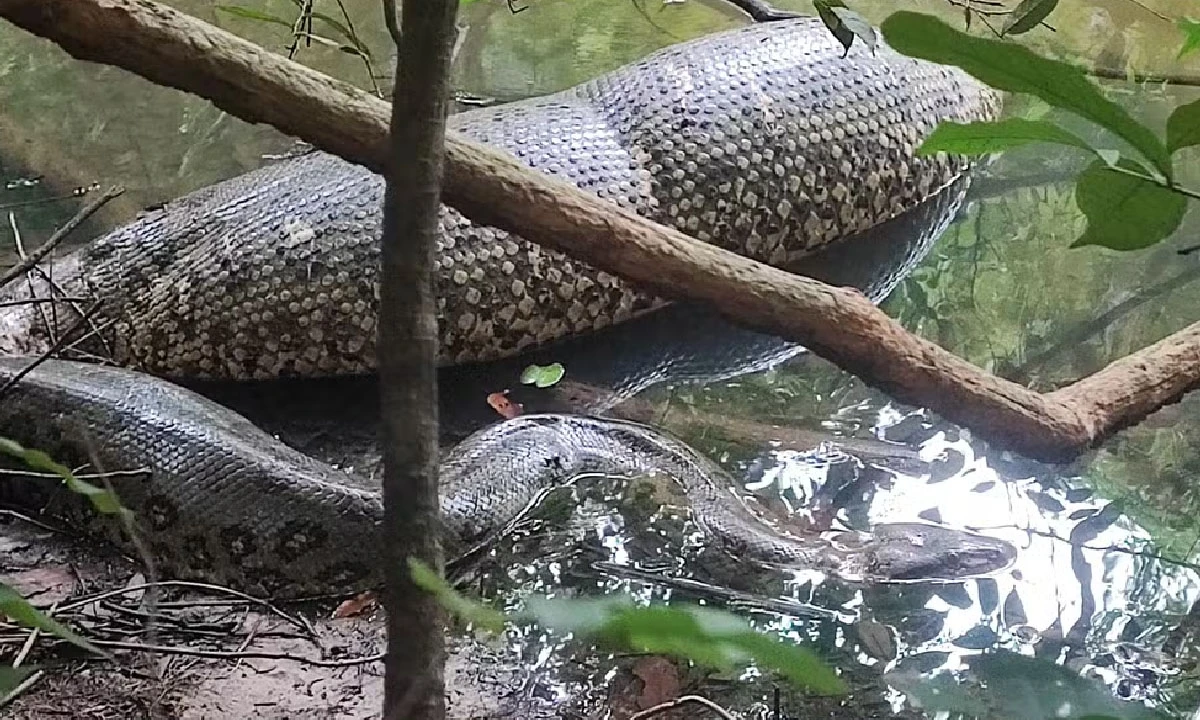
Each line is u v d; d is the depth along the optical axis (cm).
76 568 407
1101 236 125
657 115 593
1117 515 418
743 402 502
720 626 94
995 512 425
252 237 532
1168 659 345
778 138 602
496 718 332
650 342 550
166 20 258
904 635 368
